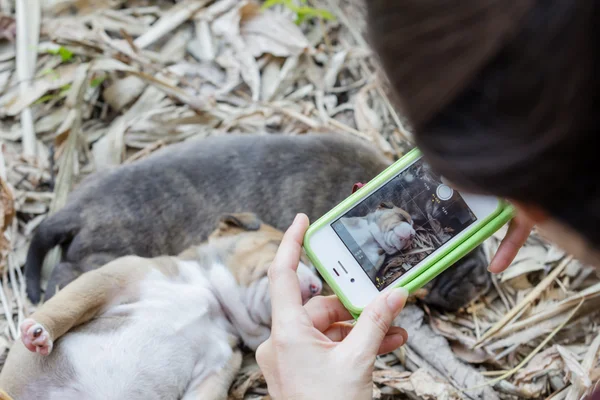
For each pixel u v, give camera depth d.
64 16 3.58
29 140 3.13
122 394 2.18
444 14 0.80
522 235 1.79
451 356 2.48
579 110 0.76
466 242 1.67
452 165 0.87
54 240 2.62
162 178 2.73
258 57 3.58
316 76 3.54
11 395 2.14
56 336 2.15
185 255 2.56
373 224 1.73
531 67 0.77
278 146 2.87
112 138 3.17
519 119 0.81
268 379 1.71
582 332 2.52
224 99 3.41
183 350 2.30
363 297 1.71
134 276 2.34
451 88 0.83
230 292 2.49
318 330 1.79
